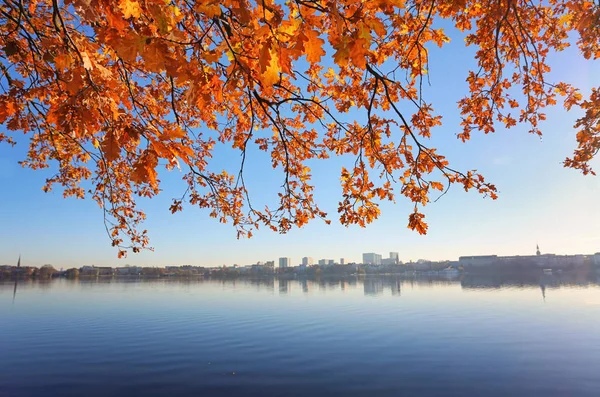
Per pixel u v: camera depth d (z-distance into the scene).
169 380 25.62
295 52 2.37
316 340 40.03
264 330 46.59
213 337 41.75
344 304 81.19
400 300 88.94
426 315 59.88
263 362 30.67
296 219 7.71
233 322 53.84
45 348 35.69
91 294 113.50
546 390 23.02
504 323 50.00
